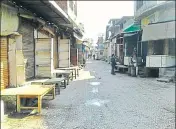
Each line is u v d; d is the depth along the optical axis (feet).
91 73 79.46
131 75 70.28
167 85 50.52
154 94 39.58
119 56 108.78
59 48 65.77
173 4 61.26
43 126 22.21
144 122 23.99
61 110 28.07
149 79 61.72
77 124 23.03
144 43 76.23
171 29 61.93
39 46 42.98
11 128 21.45
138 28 85.81
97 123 23.44
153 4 72.59
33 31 41.70
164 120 24.77
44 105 30.27
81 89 44.19
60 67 65.92
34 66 42.96
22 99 28.12
